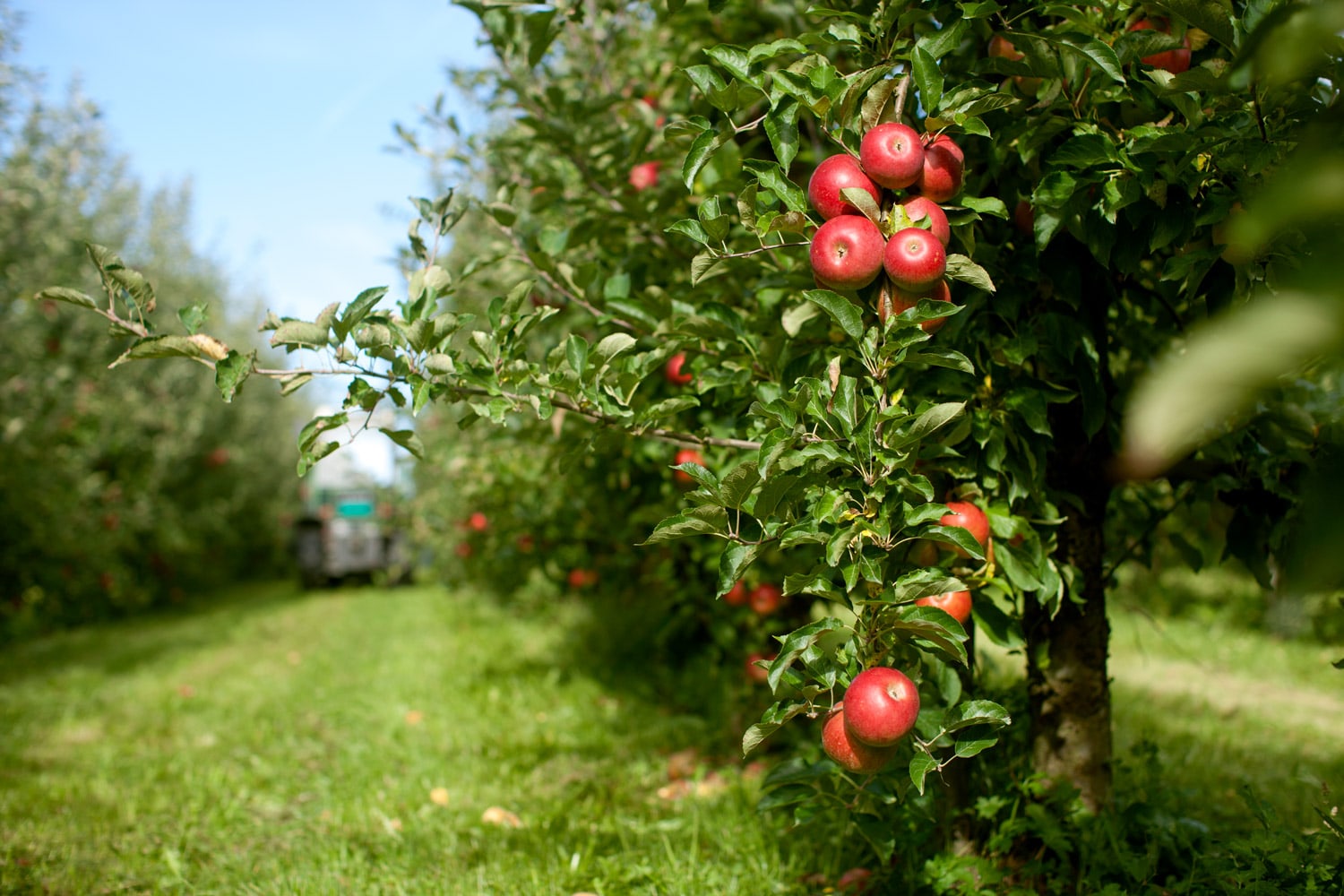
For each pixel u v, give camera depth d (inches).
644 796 143.2
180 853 130.4
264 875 120.4
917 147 68.1
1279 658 242.7
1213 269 78.2
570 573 251.3
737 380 93.4
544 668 242.1
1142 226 78.8
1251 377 24.4
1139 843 101.0
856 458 69.1
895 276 67.1
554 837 123.4
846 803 87.0
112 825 142.0
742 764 152.6
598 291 121.6
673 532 73.5
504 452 235.9
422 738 180.9
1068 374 87.2
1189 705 192.9
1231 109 70.4
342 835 132.4
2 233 339.6
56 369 395.2
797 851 112.2
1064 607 103.9
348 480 697.0
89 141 423.5
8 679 290.5
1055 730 104.5
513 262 136.5
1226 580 349.4
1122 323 114.8
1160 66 76.7
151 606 576.1
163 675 288.8
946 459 83.9
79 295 79.1
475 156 159.9
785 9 116.8
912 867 96.0
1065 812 98.3
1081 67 75.3
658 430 90.2
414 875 116.7
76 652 358.9
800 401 70.6
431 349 84.1
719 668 195.3
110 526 478.6
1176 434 24.9
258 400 762.8
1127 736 157.3
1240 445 94.7
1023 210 84.8
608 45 153.3
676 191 124.6
